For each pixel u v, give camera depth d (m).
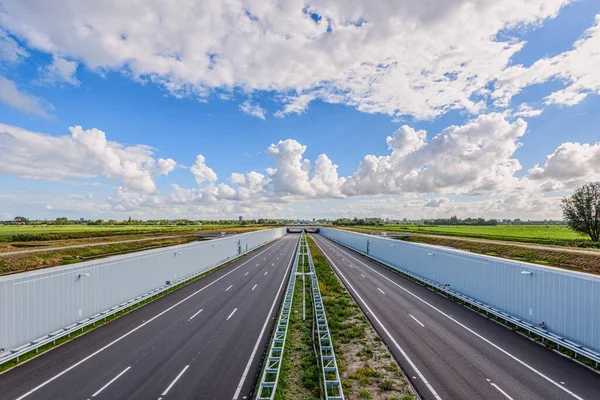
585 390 11.31
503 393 11.15
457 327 17.95
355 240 65.62
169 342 15.70
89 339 16.17
